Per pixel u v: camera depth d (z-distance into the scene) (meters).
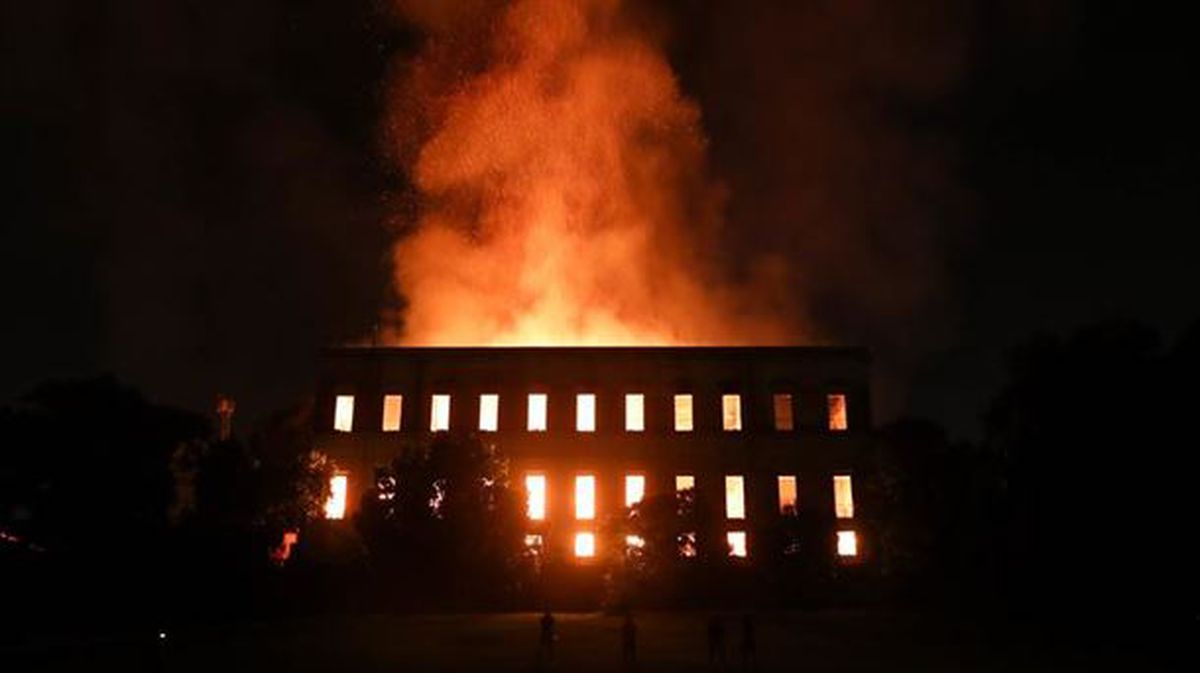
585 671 37.75
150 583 54.94
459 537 66.75
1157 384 50.28
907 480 69.38
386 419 87.88
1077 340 53.91
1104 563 50.50
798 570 73.62
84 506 53.94
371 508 68.31
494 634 51.44
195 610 56.53
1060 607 54.72
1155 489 48.66
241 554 61.66
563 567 79.50
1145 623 49.66
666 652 44.19
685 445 86.38
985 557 59.97
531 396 88.25
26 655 37.25
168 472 58.19
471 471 68.88
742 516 84.31
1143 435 49.66
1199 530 47.59
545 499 85.12
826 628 55.00
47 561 52.44
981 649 45.28
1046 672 37.72
